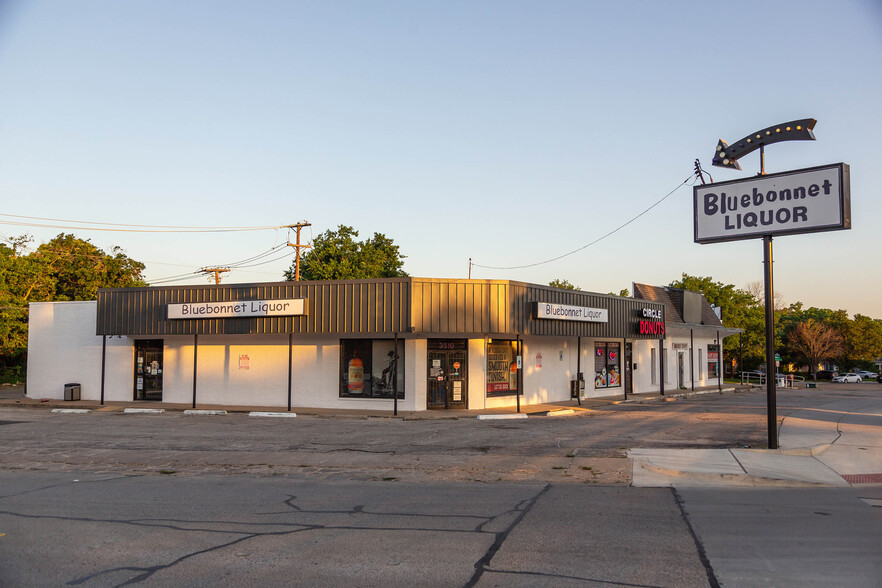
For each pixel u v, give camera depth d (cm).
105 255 5484
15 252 5134
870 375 8512
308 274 4947
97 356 2906
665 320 3619
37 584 621
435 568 664
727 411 2572
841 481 1158
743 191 1542
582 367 3148
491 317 2369
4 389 3797
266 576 642
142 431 1958
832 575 639
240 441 1748
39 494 1071
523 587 606
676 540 767
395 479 1227
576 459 1425
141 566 675
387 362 2541
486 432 1925
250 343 2686
